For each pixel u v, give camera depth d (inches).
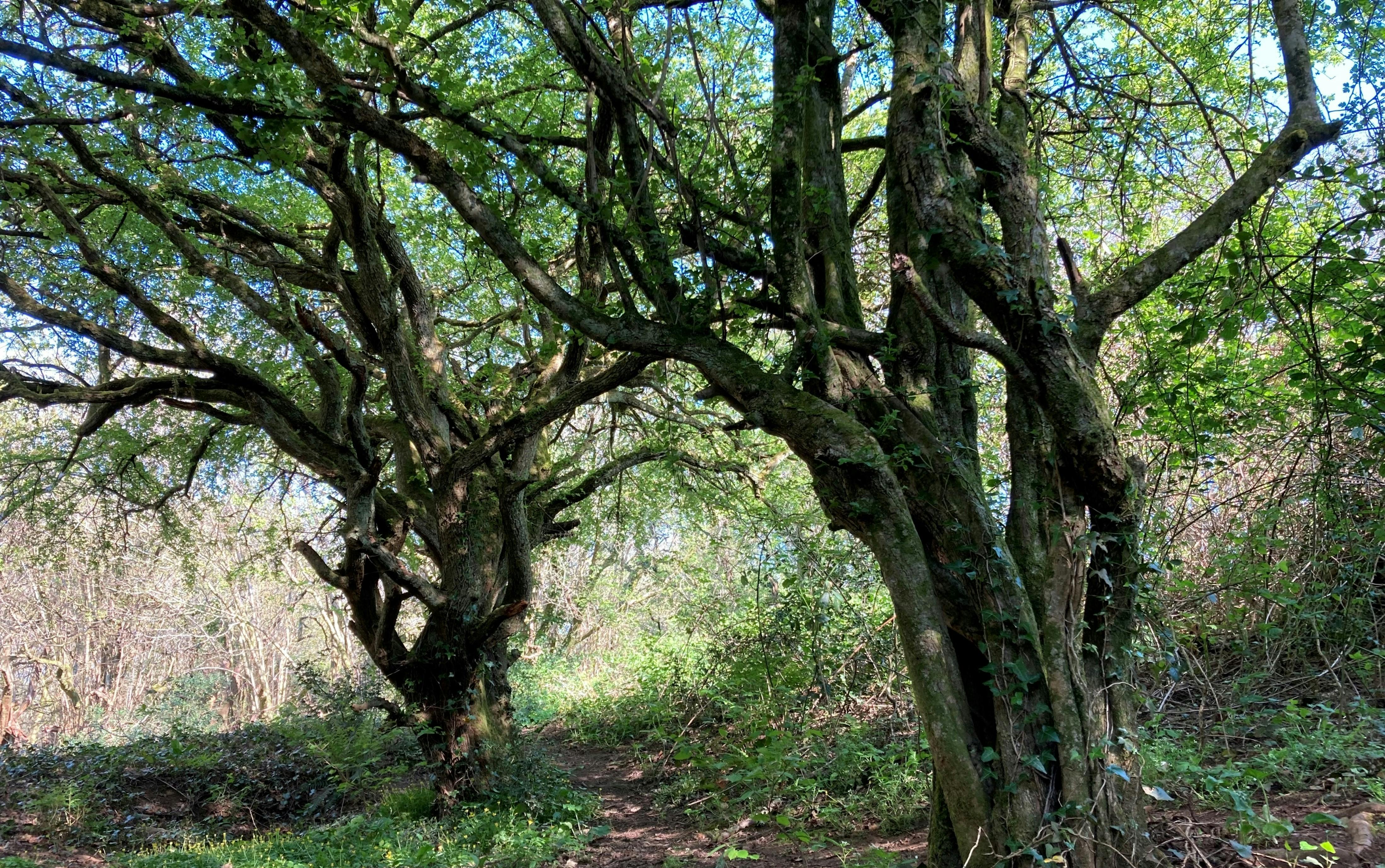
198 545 610.9
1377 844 156.5
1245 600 277.4
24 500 455.5
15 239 378.0
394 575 346.0
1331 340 267.1
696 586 609.6
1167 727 237.3
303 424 378.3
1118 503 164.7
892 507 181.3
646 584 836.6
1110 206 323.3
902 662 358.0
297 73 260.7
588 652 864.9
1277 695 252.4
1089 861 154.3
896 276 177.0
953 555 178.9
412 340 431.2
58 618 956.6
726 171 240.5
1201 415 249.0
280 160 242.5
